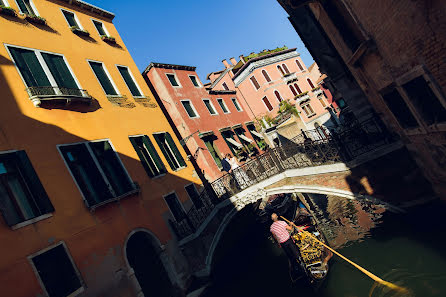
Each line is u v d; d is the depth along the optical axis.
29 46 8.48
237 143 16.77
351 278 6.68
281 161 9.69
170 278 8.88
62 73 9.15
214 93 18.83
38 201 6.56
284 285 8.05
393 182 7.11
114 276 7.21
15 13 8.67
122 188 8.91
